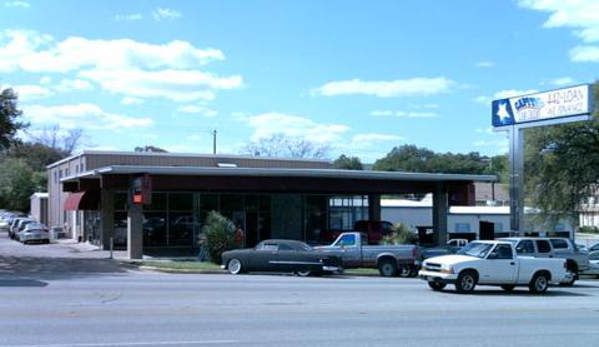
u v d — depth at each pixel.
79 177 40.03
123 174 33.78
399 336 11.47
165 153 49.41
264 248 27.27
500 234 46.88
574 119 34.53
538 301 18.80
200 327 11.86
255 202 43.47
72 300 15.66
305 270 26.77
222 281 22.58
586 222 96.38
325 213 46.16
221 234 31.58
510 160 37.66
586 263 28.53
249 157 52.66
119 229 41.34
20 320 12.31
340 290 20.06
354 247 29.09
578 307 17.06
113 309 14.08
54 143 109.50
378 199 45.38
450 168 114.00
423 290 21.20
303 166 54.88
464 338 11.45
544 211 44.44
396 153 118.75
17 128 34.75
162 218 40.59
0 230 73.19
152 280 22.44
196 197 41.50
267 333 11.42
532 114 36.53
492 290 22.58
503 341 11.25
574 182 43.38
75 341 10.22
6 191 89.06
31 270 26.84
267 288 20.02
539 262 21.73
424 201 65.25
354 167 110.56
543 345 10.92
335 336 11.29
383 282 24.31
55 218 60.75
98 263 30.59
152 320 12.59
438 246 36.66
